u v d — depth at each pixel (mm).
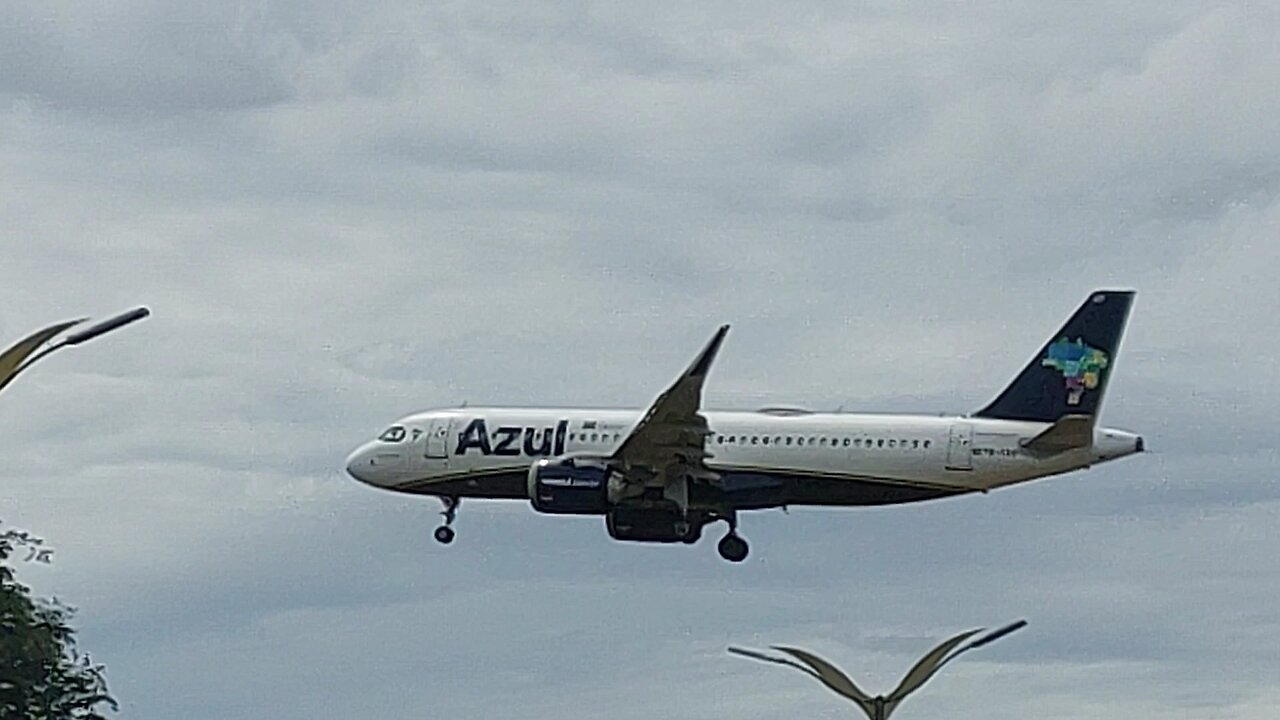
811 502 73625
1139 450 72062
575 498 70312
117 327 24375
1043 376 74250
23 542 44375
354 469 75438
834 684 36156
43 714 42094
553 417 74500
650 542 71812
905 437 72750
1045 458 72250
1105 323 74312
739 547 75312
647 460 69500
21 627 42281
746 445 72938
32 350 23984
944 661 36062
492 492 74750
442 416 75188
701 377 65188
